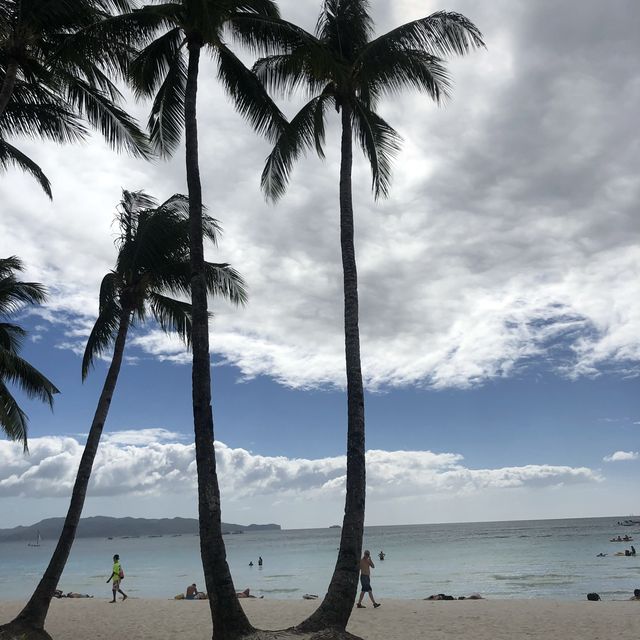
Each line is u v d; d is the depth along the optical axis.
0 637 11.85
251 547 140.00
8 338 22.75
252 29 13.93
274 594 39.00
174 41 14.50
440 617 18.20
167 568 72.19
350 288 12.46
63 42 14.27
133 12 13.44
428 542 123.31
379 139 16.00
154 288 17.66
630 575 41.84
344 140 13.73
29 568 76.38
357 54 14.40
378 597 33.53
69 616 19.97
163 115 15.91
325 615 10.03
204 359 11.12
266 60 15.62
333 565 68.31
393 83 14.47
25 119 15.41
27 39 14.08
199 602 23.72
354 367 11.80
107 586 47.72
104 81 15.20
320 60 13.12
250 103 15.00
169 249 16.05
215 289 18.64
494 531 191.38
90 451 14.63
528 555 68.44
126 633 16.41
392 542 132.25
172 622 18.23
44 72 14.98
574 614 17.72
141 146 16.53
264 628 17.31
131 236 16.58
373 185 15.97
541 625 16.16
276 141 15.41
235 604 9.84
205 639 15.32
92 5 14.12
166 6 13.12
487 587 37.94
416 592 35.94
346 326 12.16
